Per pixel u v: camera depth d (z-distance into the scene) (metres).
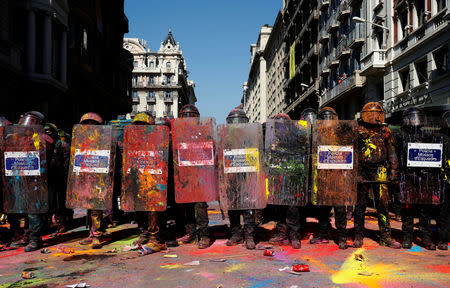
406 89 16.47
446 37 12.94
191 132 4.77
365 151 4.62
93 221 4.80
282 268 3.65
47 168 4.82
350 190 4.62
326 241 4.88
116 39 28.30
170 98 71.12
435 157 4.41
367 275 3.38
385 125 4.61
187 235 5.09
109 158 4.81
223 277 3.35
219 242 5.09
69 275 3.48
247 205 4.65
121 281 3.27
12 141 4.78
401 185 4.53
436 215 4.59
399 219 6.91
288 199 4.63
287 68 44.94
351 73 22.81
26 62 13.66
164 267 3.74
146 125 4.76
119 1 28.05
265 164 4.73
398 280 3.23
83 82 21.25
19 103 14.02
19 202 4.70
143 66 71.94
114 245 4.94
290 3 41.44
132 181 4.65
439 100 13.26
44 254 4.42
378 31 19.05
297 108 38.91
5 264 3.95
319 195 4.64
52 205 5.50
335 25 25.33
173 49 72.94
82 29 20.69
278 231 4.93
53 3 14.61
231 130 4.76
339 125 4.68
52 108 17.12
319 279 3.27
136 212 4.84
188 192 4.69
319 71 30.19
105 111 26.80
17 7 13.63
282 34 50.47
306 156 4.70
